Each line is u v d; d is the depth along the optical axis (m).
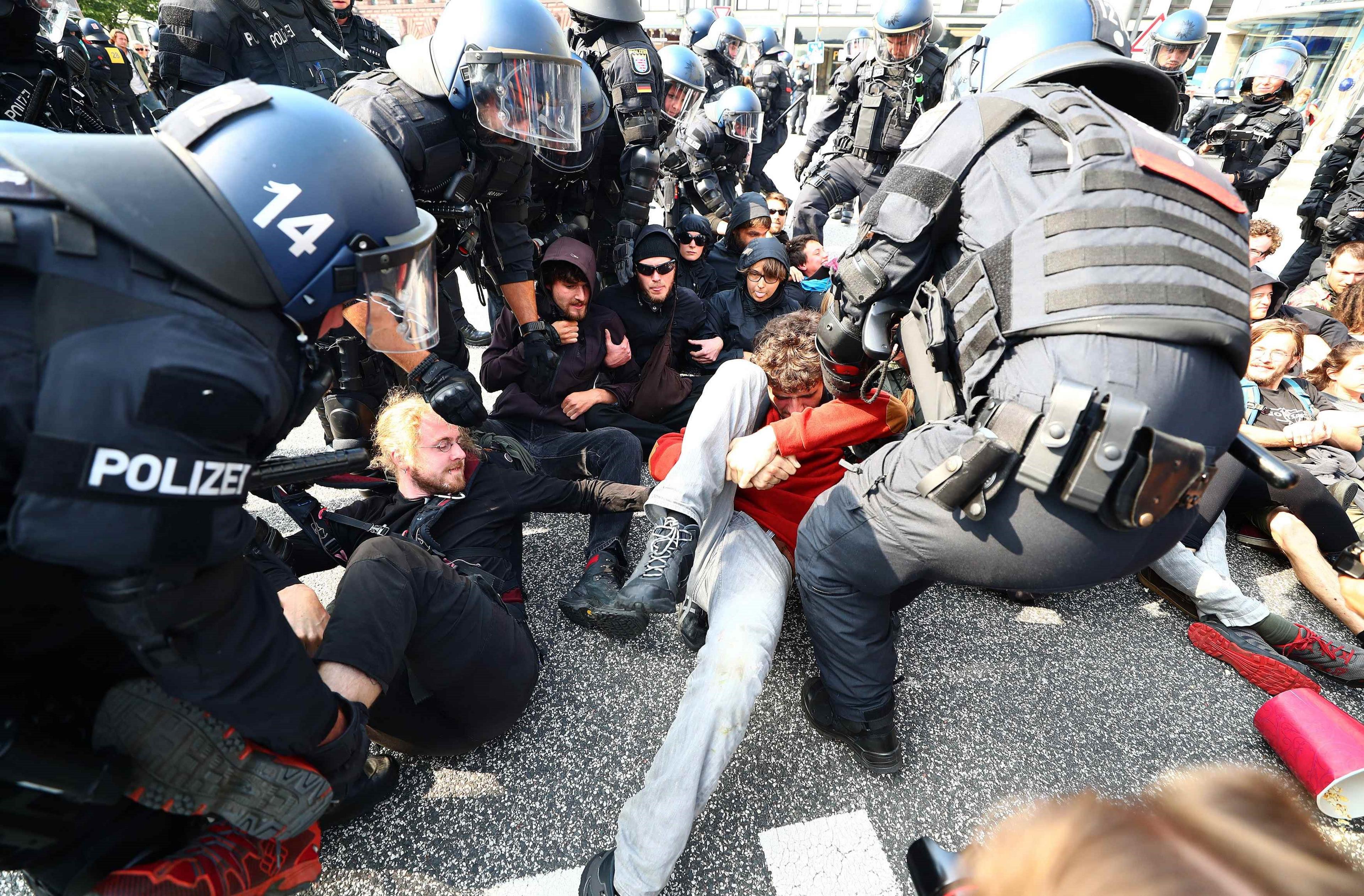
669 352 2.51
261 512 2.23
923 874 0.66
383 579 1.07
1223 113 5.45
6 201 0.51
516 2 1.51
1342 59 8.57
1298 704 1.32
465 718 1.24
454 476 1.52
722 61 6.13
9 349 0.50
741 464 1.35
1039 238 0.84
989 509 0.90
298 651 0.78
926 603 1.80
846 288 1.10
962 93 1.18
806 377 1.40
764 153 6.77
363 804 1.20
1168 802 0.34
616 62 2.92
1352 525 1.83
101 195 0.53
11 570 0.61
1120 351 0.79
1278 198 7.70
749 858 1.18
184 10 2.45
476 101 1.51
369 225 0.71
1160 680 1.58
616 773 1.33
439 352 2.20
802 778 1.32
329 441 2.20
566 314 2.33
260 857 0.89
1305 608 1.84
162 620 0.61
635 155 3.01
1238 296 0.82
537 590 1.86
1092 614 1.78
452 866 1.16
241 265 0.60
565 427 2.30
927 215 0.97
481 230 1.97
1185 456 0.77
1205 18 4.66
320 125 0.68
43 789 0.68
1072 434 0.78
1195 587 1.63
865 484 1.09
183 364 0.54
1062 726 1.45
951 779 1.33
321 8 2.94
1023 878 0.33
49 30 2.17
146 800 0.77
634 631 1.51
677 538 1.34
